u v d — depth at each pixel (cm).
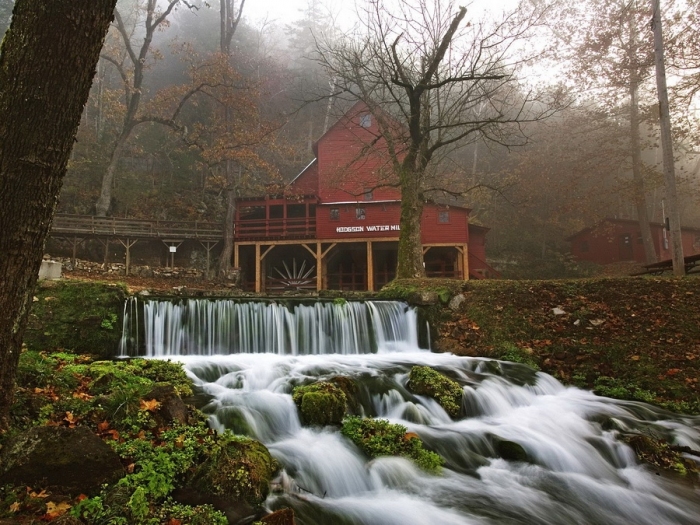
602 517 452
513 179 3114
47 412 409
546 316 996
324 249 2606
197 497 355
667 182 1352
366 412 632
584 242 3441
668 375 800
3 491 306
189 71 2675
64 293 836
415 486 472
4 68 313
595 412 686
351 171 2338
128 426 424
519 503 459
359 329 1030
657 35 1406
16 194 317
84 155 2850
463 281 1144
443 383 677
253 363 796
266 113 3569
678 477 529
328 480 454
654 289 1009
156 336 888
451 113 1822
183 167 3241
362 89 1691
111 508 309
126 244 2320
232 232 2592
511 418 657
